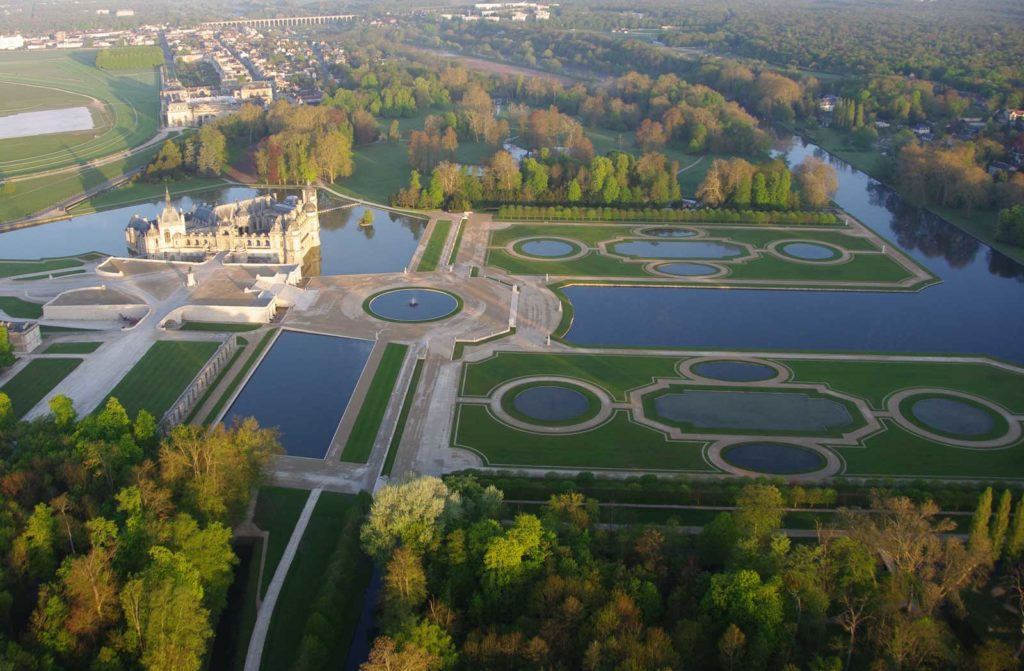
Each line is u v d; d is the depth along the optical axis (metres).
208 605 185.00
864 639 166.88
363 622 191.12
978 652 159.12
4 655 153.12
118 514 194.88
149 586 167.88
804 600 170.62
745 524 195.00
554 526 194.88
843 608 177.12
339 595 184.75
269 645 181.62
